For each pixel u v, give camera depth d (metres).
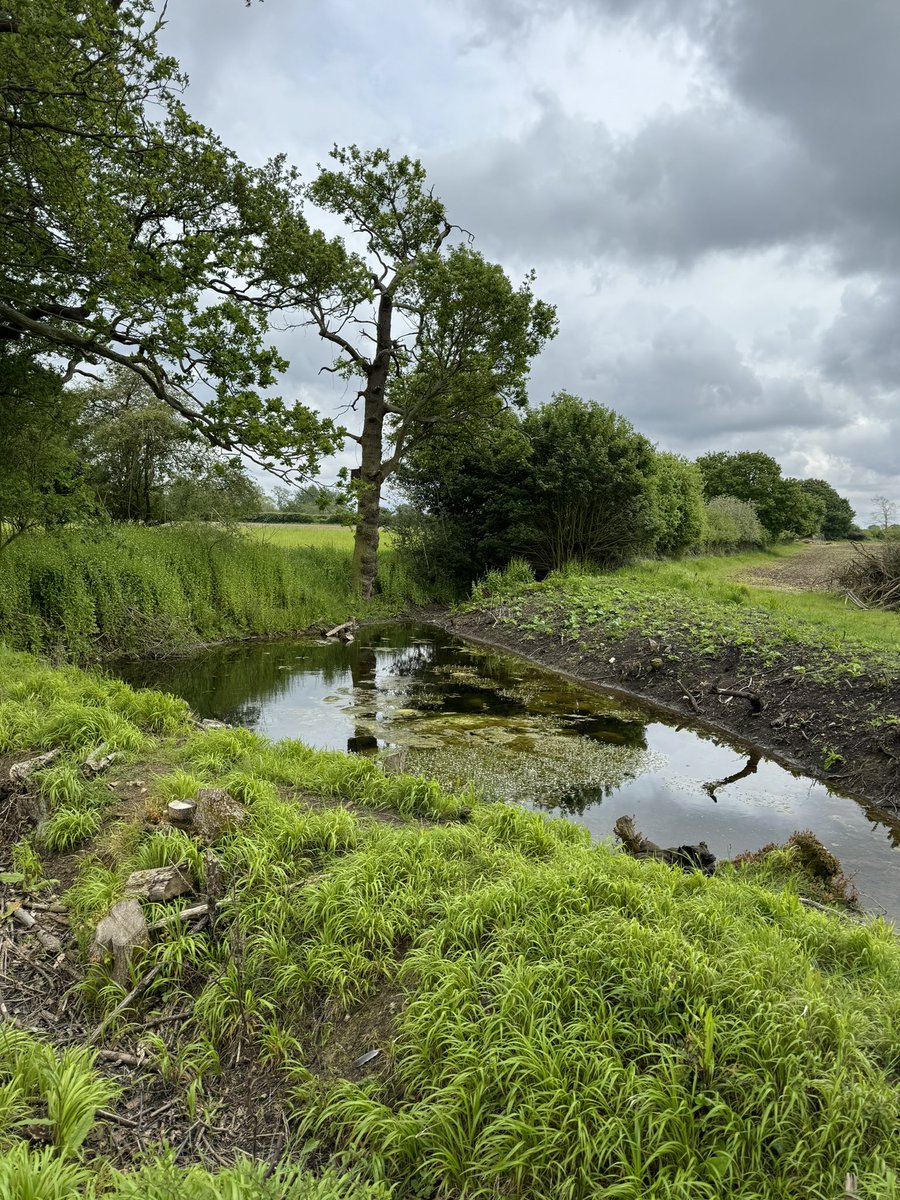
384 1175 3.29
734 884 5.61
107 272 11.20
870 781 8.64
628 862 5.73
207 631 18.58
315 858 5.68
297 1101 3.78
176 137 13.16
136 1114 3.68
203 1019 4.28
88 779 6.83
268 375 13.20
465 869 5.36
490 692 13.75
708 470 75.88
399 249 23.36
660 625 15.92
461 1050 3.55
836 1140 3.04
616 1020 3.61
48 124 9.66
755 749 10.38
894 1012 3.85
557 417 27.11
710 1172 2.93
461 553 27.86
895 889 6.31
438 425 24.33
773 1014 3.54
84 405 22.05
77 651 15.04
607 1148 3.05
